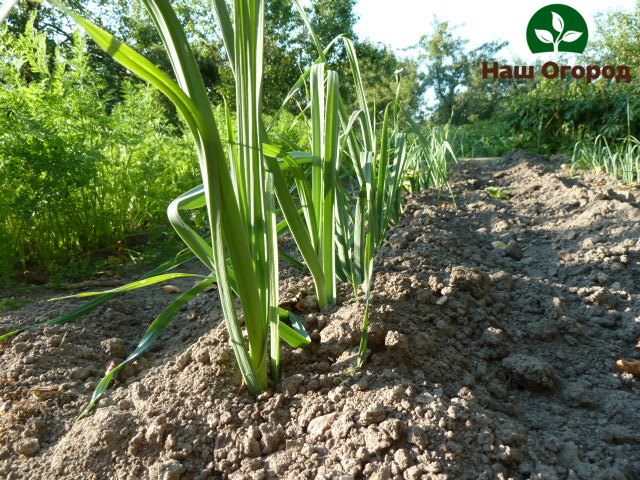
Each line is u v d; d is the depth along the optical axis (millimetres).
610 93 9109
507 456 1377
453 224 4199
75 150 3238
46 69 3582
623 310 2609
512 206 4902
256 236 1644
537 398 1875
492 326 2260
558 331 2318
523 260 3404
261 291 1677
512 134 10570
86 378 2043
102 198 3918
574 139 9445
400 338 1810
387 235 3488
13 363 2078
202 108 1355
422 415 1497
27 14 17172
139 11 21312
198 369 1839
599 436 1624
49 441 1664
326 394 1684
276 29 21844
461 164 7875
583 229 3879
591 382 1991
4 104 3057
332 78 1893
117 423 1602
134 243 4086
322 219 2057
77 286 3154
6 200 3152
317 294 2127
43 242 3432
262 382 1720
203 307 2695
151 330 1806
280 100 21422
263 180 1610
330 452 1445
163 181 4215
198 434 1566
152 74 1170
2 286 3080
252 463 1438
